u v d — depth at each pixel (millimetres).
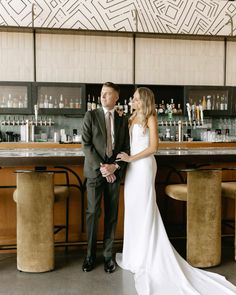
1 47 6469
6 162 3051
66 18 6664
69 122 6707
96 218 2994
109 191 3018
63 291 2639
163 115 6785
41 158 3107
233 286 2668
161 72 6875
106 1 6734
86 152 2924
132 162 3068
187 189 3066
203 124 6746
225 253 3498
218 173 3084
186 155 3305
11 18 6547
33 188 2889
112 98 2918
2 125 6555
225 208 3873
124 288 2693
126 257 3102
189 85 6578
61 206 3590
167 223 3770
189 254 3088
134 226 3072
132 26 6828
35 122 6320
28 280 2830
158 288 2643
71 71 6645
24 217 2916
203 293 2557
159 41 6844
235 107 6602
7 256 3377
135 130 3047
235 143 6348
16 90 6207
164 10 6887
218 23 7023
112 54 6734
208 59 6969
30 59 6539
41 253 2953
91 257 3051
